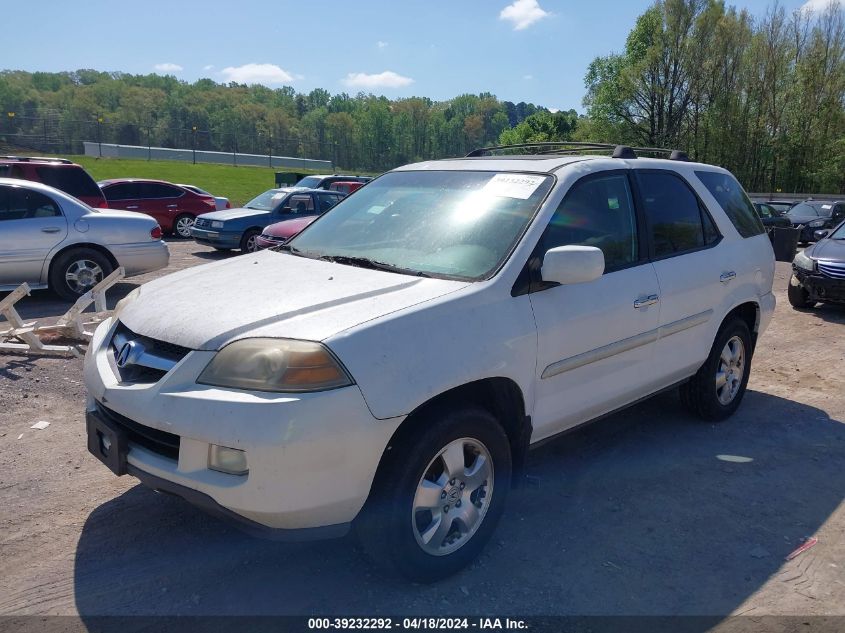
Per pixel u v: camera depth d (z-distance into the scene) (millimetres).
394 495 2906
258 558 3367
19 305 9102
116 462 3049
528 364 3420
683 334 4578
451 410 3072
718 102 46312
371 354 2826
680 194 4777
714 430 5184
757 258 5305
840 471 4539
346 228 4230
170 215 19594
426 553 3049
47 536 3523
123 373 3121
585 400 3867
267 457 2633
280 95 179000
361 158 131125
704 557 3469
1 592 3078
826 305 10688
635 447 4816
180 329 3006
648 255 4320
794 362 7305
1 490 3973
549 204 3742
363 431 2756
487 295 3301
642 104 47812
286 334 2832
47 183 13289
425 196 4172
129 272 9625
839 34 45625
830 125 46000
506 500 3746
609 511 3904
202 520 3703
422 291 3230
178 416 2768
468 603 3051
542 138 62844
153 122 127562
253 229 14992
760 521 3848
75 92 134500
